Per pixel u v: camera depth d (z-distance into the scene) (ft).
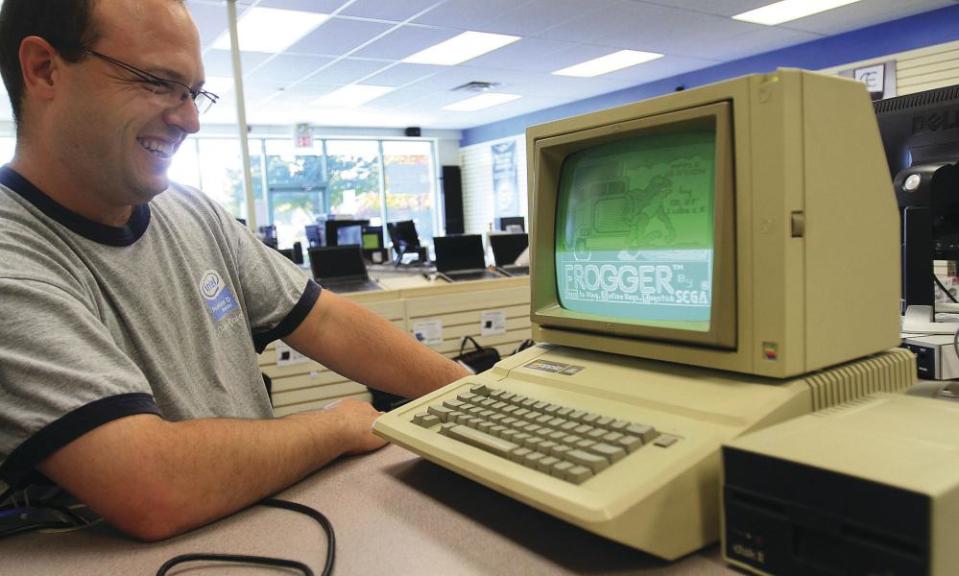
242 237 3.51
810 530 1.43
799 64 20.25
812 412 1.88
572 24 16.80
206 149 29.63
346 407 2.78
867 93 2.07
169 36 2.48
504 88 24.99
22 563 1.91
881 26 18.08
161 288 2.95
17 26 2.36
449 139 35.83
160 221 3.10
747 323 1.93
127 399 2.11
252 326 3.43
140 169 2.59
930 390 2.18
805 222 1.87
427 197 36.32
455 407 2.32
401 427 2.29
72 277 2.52
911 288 4.01
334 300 3.45
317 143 32.55
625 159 2.40
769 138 1.81
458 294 9.03
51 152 2.53
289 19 15.47
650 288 2.34
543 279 2.71
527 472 1.77
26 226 2.52
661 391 2.03
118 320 2.76
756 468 1.53
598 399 2.13
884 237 2.17
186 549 1.94
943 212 3.94
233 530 2.04
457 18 15.89
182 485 2.04
